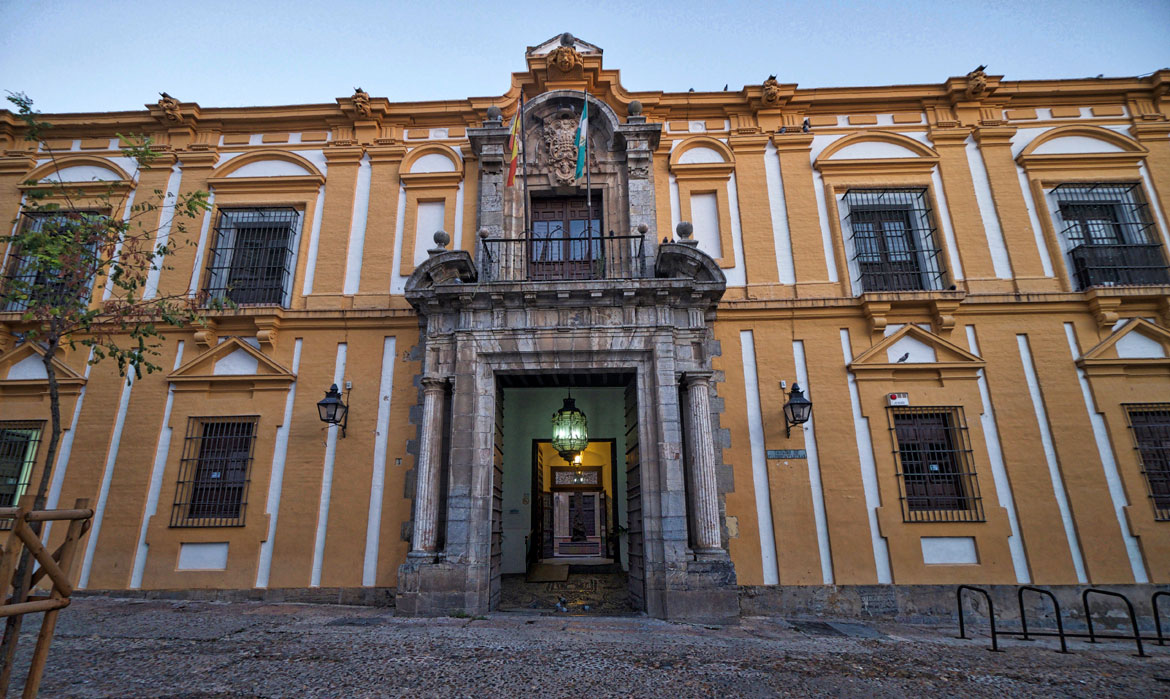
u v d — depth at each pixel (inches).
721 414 351.3
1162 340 356.8
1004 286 371.9
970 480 337.1
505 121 417.7
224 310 362.3
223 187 404.8
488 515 310.7
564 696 176.4
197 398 361.7
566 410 399.2
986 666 218.7
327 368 366.3
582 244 390.9
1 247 389.4
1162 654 240.5
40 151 414.9
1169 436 345.7
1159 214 384.5
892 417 350.0
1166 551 321.1
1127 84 406.3
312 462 348.2
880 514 332.2
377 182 407.8
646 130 390.3
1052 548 324.5
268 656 212.4
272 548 334.6
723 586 293.3
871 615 316.2
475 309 337.4
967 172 397.1
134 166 410.9
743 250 386.0
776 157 405.7
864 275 376.8
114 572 331.0
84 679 184.4
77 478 347.9
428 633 250.5
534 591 384.8
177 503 343.3
